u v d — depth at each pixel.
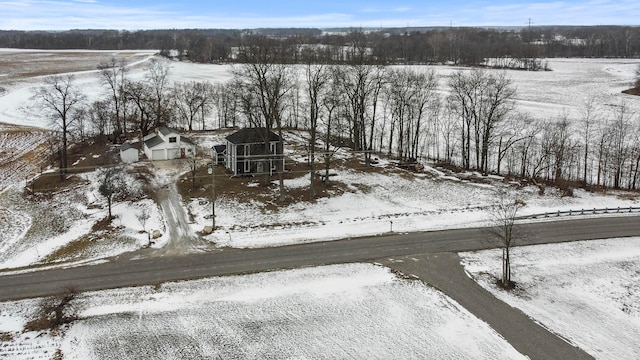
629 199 64.88
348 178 71.06
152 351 34.34
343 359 33.94
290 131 100.56
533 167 77.81
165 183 67.19
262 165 70.88
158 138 80.25
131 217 56.47
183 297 40.62
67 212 59.28
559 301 41.06
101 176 67.88
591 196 65.81
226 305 39.66
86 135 94.12
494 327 37.38
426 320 38.16
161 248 49.22
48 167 77.31
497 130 90.62
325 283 43.09
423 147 86.88
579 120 100.56
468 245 50.75
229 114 114.31
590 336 36.50
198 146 87.19
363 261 47.16
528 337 36.25
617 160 74.25
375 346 35.22
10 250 49.94
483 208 61.03
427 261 47.31
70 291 40.12
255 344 35.31
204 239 51.25
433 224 56.06
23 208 61.91
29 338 35.22
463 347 35.12
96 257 47.53
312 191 63.12
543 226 55.75
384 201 63.06
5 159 83.12
